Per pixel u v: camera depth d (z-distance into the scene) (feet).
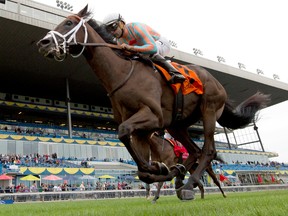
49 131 123.24
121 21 12.30
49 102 142.00
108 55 11.28
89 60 11.57
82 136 126.00
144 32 12.01
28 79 120.57
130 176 97.25
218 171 110.42
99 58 11.27
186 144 13.97
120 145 118.11
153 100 10.74
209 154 12.70
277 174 143.13
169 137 23.34
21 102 129.59
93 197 53.98
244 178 125.59
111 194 55.93
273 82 149.28
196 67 13.70
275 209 8.09
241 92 151.64
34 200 48.70
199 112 13.62
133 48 11.48
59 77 120.37
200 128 170.30
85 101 150.51
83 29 11.43
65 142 106.32
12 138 97.25
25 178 74.74
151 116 10.50
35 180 79.41
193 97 12.82
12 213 15.60
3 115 131.95
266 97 15.43
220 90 13.75
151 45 11.72
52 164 89.51
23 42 93.97
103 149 113.09
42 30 89.51
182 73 12.41
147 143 11.04
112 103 11.50
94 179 91.56
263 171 135.13
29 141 99.81
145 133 10.86
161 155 22.17
